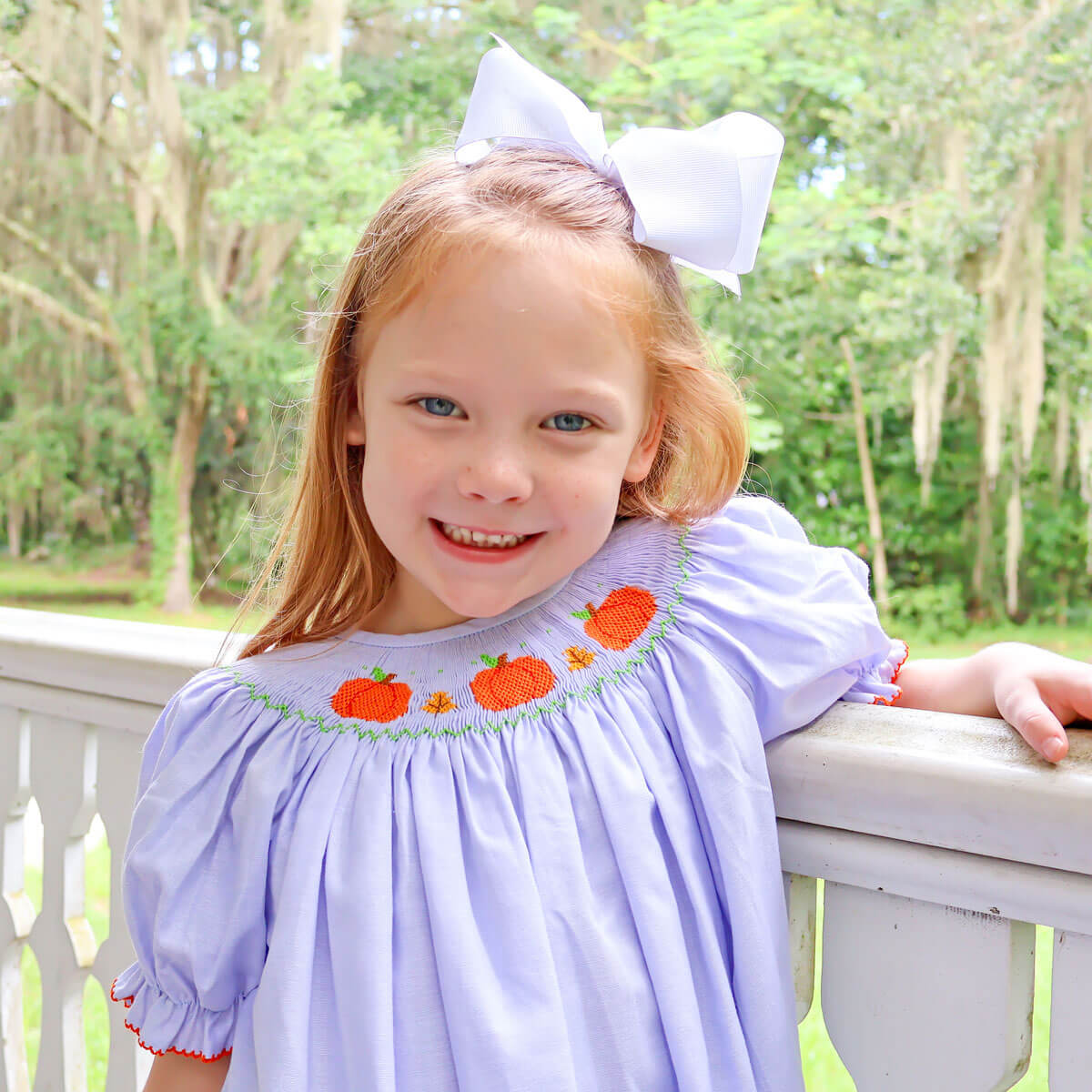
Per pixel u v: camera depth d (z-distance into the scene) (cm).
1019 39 658
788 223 688
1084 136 640
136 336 844
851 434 849
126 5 732
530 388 68
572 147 80
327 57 725
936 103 658
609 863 72
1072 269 679
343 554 86
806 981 76
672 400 80
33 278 881
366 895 70
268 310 820
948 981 67
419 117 770
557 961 69
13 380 913
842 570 83
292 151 705
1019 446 756
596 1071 67
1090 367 720
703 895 72
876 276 708
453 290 69
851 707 78
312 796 75
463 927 69
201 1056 73
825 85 686
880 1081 70
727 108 719
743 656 76
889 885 69
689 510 86
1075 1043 63
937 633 852
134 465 947
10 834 130
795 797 73
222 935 73
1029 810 61
